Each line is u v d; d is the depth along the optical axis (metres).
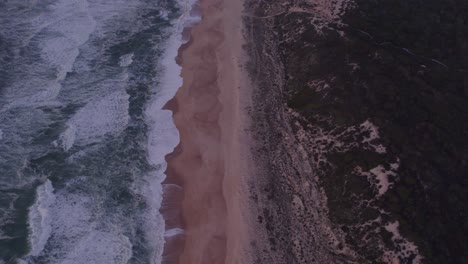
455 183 31.53
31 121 37.53
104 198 33.12
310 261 30.19
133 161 35.72
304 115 38.12
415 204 30.52
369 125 34.84
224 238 31.33
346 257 30.14
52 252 29.80
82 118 38.31
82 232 31.02
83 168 34.81
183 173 35.22
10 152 35.19
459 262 28.25
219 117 39.19
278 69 42.94
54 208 32.09
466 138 34.12
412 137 33.81
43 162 34.81
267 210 32.78
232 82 42.00
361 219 31.06
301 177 34.59
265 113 39.19
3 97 39.06
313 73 40.41
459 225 29.73
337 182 33.28
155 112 39.72
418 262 28.34
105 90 41.00
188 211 32.84
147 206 32.97
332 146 35.31
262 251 30.62
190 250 30.73
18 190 32.91
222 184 34.38
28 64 42.28
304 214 32.50
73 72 42.25
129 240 30.91
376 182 31.92
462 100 36.72
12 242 30.03
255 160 35.78
